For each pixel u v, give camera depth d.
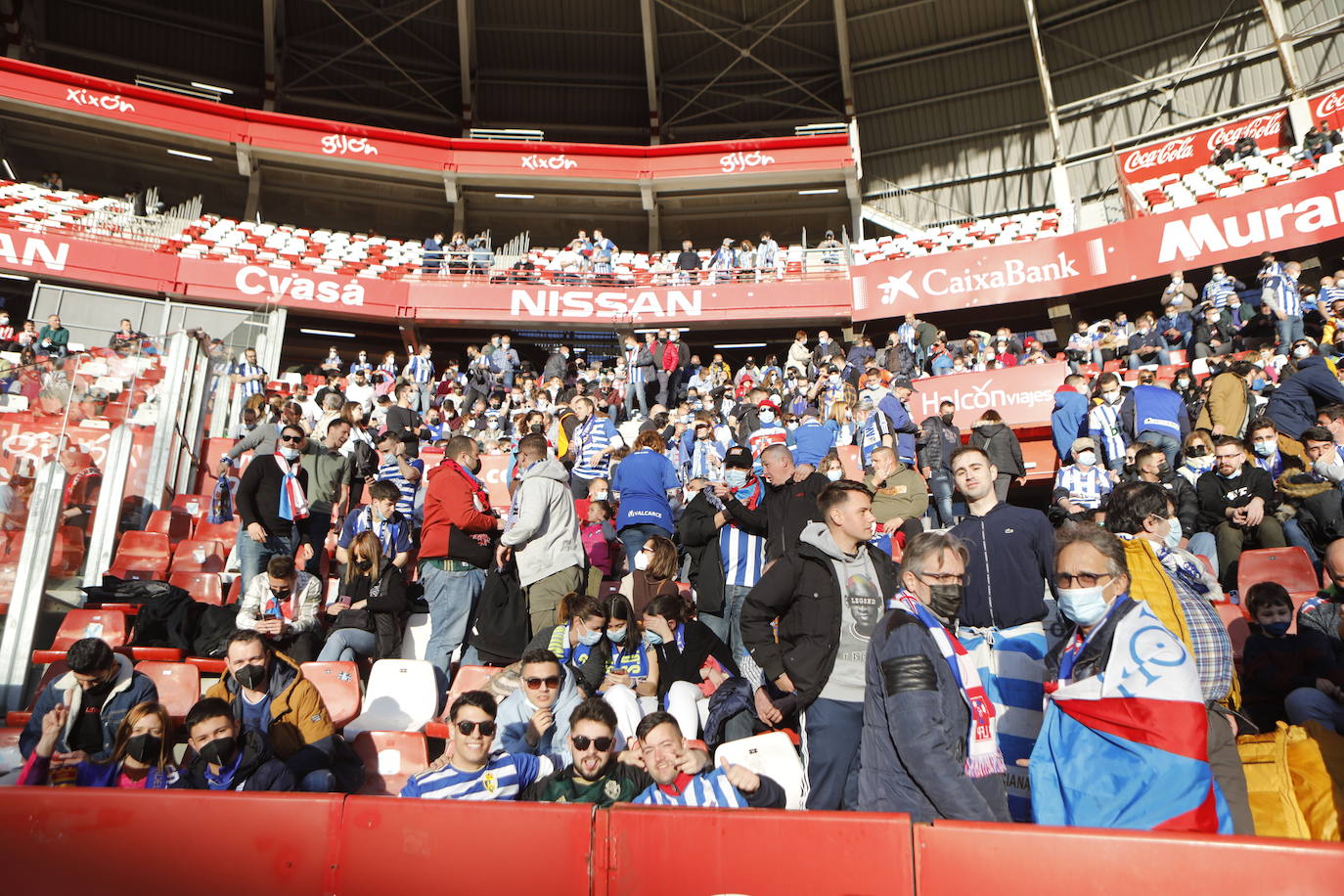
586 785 4.16
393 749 5.32
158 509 9.41
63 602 7.67
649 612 5.91
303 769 4.67
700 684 6.11
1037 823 3.12
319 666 5.99
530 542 6.59
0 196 23.22
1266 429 8.12
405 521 7.21
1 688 6.70
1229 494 7.28
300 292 21.80
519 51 29.12
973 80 28.20
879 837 2.93
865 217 28.09
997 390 14.35
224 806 3.27
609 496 9.54
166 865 3.23
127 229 22.92
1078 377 11.67
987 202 28.56
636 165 26.25
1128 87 26.67
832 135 25.91
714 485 6.59
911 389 13.73
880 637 3.34
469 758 4.27
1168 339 17.02
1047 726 3.21
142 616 6.81
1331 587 4.95
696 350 25.23
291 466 7.46
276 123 24.97
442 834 3.19
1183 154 25.36
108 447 8.68
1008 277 22.31
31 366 8.83
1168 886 2.68
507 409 16.72
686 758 3.99
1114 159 26.50
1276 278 14.41
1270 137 24.34
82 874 3.23
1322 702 4.35
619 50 29.17
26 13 26.05
